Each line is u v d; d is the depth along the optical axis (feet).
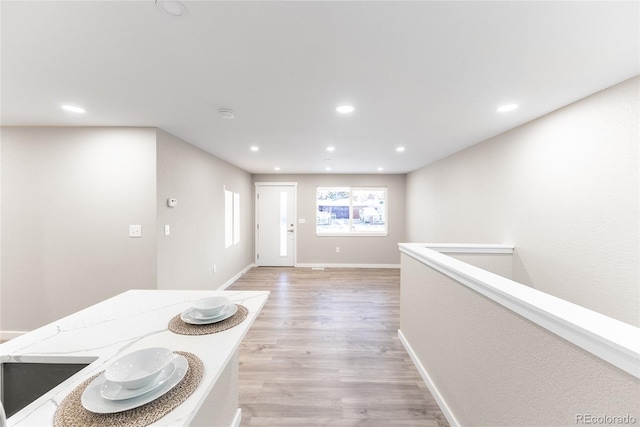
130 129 8.50
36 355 3.04
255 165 16.17
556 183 6.86
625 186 5.28
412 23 3.71
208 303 4.33
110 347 3.21
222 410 4.61
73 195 8.53
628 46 4.17
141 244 8.59
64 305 8.63
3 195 8.52
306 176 19.94
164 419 2.11
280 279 16.56
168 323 3.86
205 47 4.31
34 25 3.73
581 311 2.79
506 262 8.36
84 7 3.38
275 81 5.47
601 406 2.33
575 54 4.41
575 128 6.36
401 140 10.09
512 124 8.09
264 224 20.08
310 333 9.41
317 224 20.20
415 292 7.43
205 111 7.14
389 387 6.52
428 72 5.08
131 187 8.52
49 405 2.25
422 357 6.90
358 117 7.58
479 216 10.28
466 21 3.65
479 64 4.78
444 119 7.65
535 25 3.70
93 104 6.70
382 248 19.97
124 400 2.21
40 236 8.57
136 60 4.70
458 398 5.04
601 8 3.35
